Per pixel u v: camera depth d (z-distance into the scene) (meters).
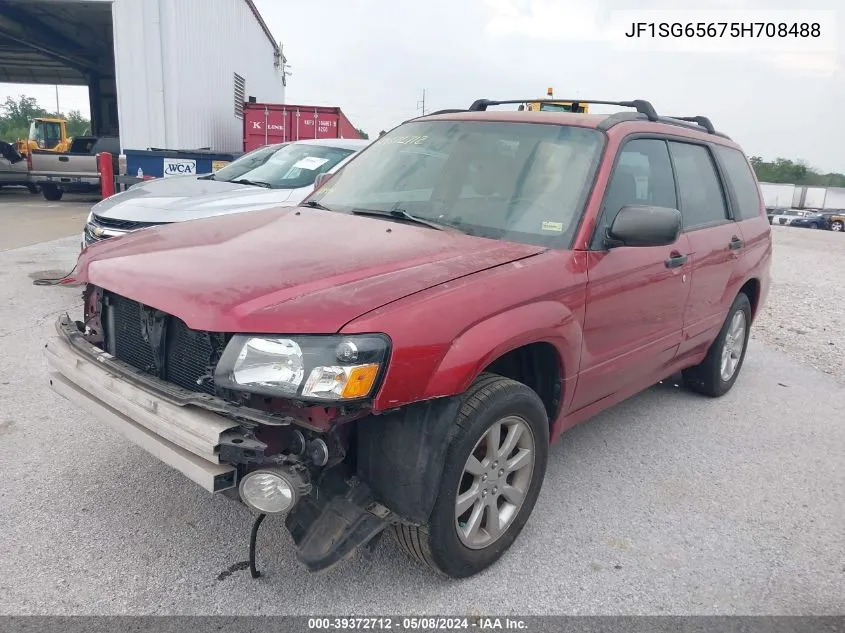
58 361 3.05
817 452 4.45
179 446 2.49
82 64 25.72
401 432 2.53
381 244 2.98
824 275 12.52
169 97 15.20
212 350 2.48
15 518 3.13
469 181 3.54
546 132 3.67
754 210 5.28
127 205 6.58
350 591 2.78
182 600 2.66
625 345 3.60
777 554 3.24
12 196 19.77
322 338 2.30
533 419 2.98
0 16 18.53
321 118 17.44
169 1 14.86
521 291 2.80
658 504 3.65
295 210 3.76
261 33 24.89
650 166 3.88
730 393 5.54
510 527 3.04
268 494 2.33
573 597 2.84
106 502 3.30
